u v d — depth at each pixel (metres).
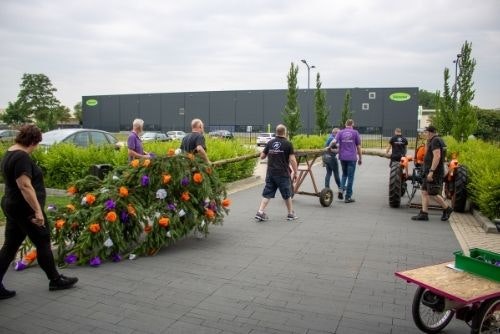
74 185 6.29
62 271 5.44
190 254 6.16
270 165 8.21
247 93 60.00
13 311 4.30
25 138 4.52
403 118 55.25
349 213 9.13
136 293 4.77
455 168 9.34
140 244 6.07
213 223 6.84
